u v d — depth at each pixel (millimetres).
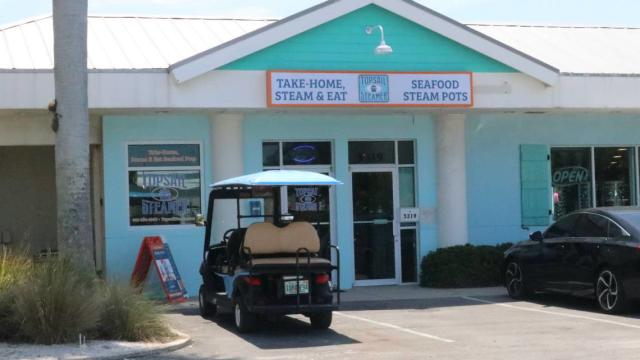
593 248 12930
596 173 18719
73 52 11602
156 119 15781
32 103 14070
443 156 17156
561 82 16469
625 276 12250
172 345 9969
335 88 15195
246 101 14945
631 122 18797
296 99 15016
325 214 16750
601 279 12789
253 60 15008
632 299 12227
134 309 10406
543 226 18141
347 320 12500
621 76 16812
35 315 9789
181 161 15914
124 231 15547
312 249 11453
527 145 18109
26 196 18969
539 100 16328
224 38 17109
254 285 10883
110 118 15594
